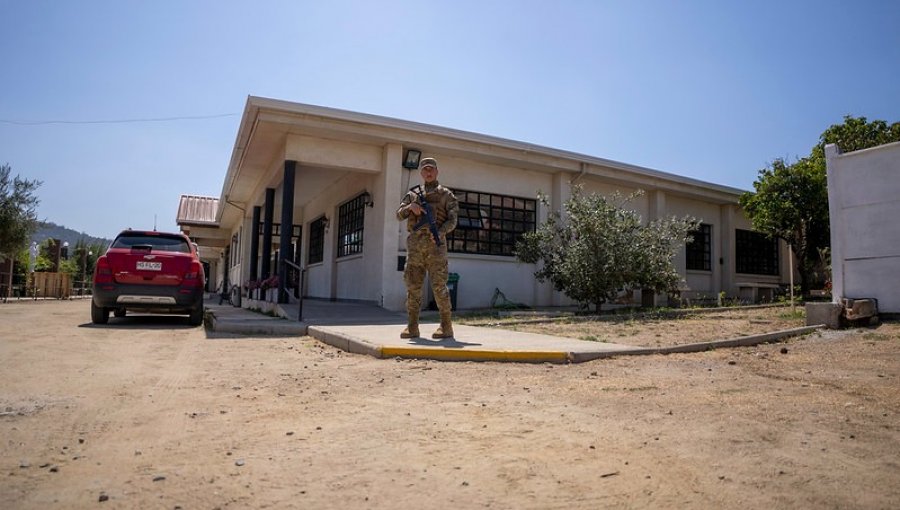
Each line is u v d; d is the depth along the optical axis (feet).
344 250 48.16
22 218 68.59
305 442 9.15
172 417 10.74
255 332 26.99
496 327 27.12
